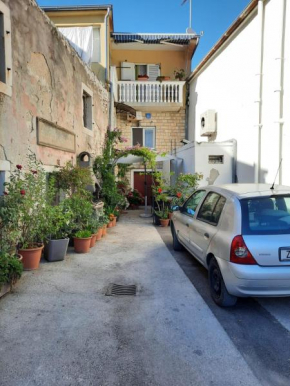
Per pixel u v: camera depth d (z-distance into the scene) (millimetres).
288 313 3666
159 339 3072
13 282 4285
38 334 3156
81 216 6801
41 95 6141
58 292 4246
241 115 9344
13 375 2529
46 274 4969
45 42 6332
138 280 4762
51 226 5465
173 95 14828
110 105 12891
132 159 11625
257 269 3307
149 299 4047
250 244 3365
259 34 8023
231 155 9891
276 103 7465
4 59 4738
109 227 9547
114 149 12711
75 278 4809
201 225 4613
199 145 9945
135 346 2953
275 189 4133
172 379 2492
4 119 4738
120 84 14492
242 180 9375
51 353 2834
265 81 8023
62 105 7363
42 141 6109
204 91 12891
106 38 12320
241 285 3363
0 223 4496
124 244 7219
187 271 5199
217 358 2762
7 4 4805
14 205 4531
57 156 7059
